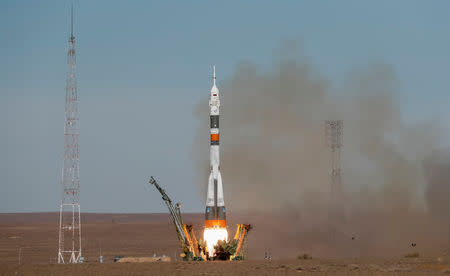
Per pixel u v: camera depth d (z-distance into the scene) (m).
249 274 168.38
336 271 172.38
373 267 178.62
